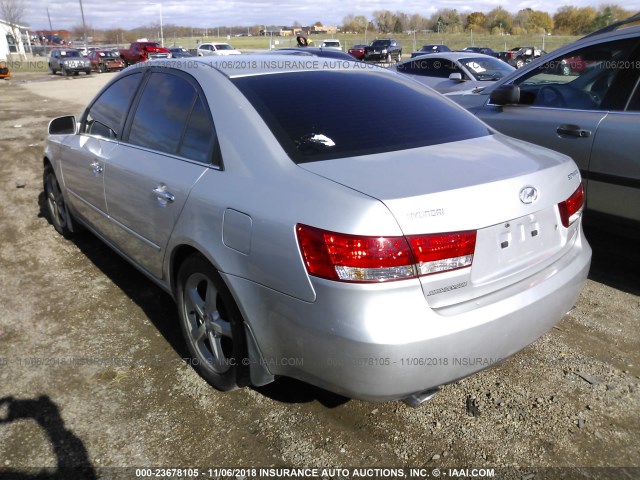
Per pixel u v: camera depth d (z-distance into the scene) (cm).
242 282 230
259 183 230
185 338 294
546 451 237
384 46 3541
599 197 377
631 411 260
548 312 236
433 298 204
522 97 438
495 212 214
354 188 207
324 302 202
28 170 736
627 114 362
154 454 238
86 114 407
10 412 263
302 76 291
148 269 322
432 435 247
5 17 5403
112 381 286
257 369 243
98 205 372
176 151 288
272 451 239
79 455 237
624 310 348
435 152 244
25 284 396
